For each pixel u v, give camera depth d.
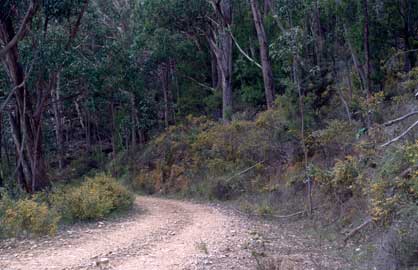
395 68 18.64
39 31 21.25
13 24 22.36
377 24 19.08
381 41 19.11
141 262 9.76
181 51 35.97
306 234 13.81
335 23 21.19
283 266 9.54
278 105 22.02
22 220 12.84
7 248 11.25
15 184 22.84
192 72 39.72
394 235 8.77
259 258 10.13
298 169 18.45
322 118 19.33
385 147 11.55
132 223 15.59
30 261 9.89
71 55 21.97
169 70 40.16
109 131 46.88
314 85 19.92
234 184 22.59
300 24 22.05
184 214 18.27
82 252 10.81
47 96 22.38
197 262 9.70
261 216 17.14
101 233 13.54
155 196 28.30
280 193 18.48
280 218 16.58
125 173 34.34
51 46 21.34
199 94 39.75
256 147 22.73
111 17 38.25
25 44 21.78
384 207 9.28
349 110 18.19
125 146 41.69
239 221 16.27
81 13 21.72
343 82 20.72
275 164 21.44
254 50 33.16
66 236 12.95
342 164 13.07
